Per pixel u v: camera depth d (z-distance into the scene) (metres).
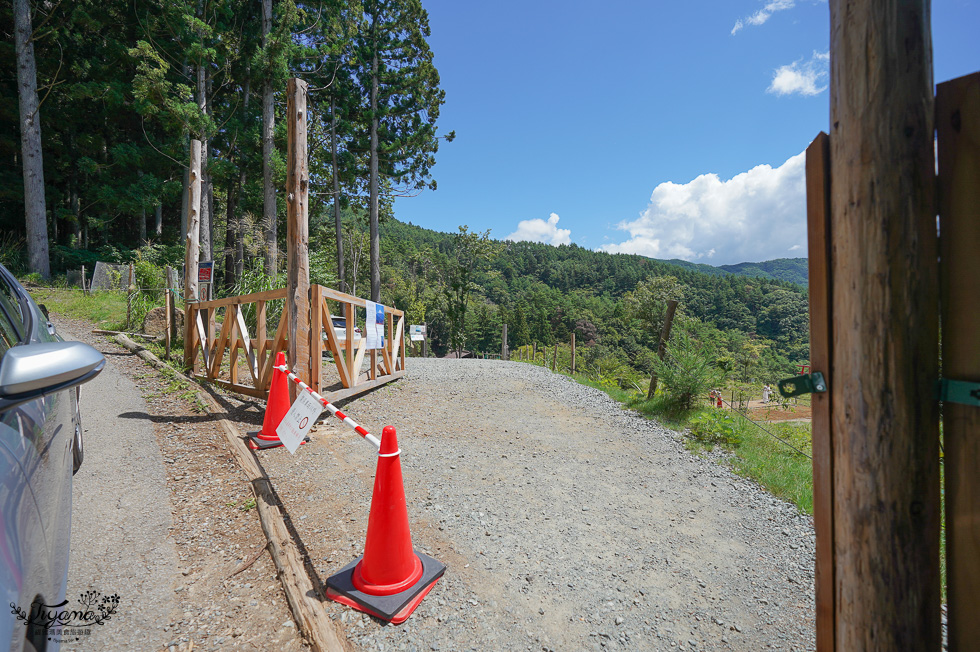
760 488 4.78
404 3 30.12
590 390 9.88
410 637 2.42
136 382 6.25
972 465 1.32
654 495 4.50
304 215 5.60
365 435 2.92
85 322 10.16
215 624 2.36
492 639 2.47
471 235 47.34
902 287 1.35
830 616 1.58
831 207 1.54
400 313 9.64
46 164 23.72
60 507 1.82
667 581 3.12
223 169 21.12
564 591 2.93
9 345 1.96
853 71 1.41
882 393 1.38
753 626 2.73
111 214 23.78
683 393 7.49
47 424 1.92
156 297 11.99
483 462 5.11
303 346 5.62
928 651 1.36
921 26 1.36
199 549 2.96
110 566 2.71
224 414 5.36
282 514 3.48
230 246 28.98
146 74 17.89
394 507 2.71
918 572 1.36
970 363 1.30
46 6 21.14
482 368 12.11
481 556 3.24
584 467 5.15
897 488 1.36
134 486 3.62
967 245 1.31
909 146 1.35
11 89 22.17
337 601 2.61
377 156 31.86
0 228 23.08
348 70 30.28
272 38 20.09
